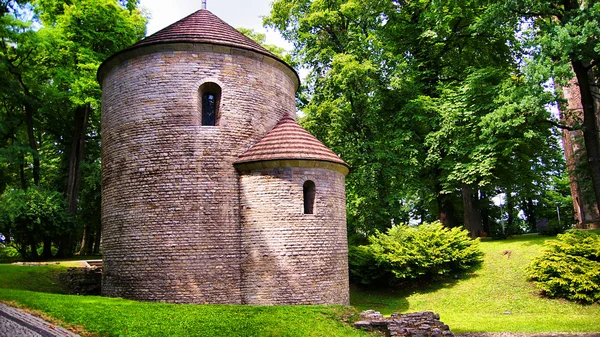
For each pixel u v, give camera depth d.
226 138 16.28
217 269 15.40
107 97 17.56
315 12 27.81
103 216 17.38
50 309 11.49
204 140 16.08
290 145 16.27
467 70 27.86
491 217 45.91
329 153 17.00
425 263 21.48
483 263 23.00
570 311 17.28
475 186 29.20
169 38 16.48
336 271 16.39
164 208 15.64
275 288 15.35
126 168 16.27
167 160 15.89
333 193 16.81
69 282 20.00
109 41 31.84
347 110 27.62
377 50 26.61
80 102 29.28
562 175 47.94
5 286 17.44
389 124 28.00
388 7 28.67
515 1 21.30
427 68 30.53
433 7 27.45
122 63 16.95
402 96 28.33
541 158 30.16
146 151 16.05
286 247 15.55
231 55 16.89
